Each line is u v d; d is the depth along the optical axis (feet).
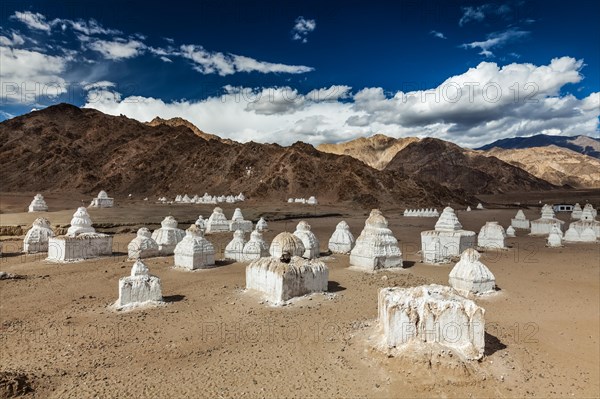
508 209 326.03
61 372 36.83
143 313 53.88
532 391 34.04
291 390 33.63
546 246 120.26
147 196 356.79
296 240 80.69
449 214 112.78
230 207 229.04
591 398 33.53
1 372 34.63
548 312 55.47
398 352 37.17
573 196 443.73
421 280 72.64
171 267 83.82
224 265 86.58
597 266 87.76
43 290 65.77
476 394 33.04
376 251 80.94
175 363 38.81
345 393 33.06
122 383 34.88
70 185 362.12
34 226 101.76
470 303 38.37
